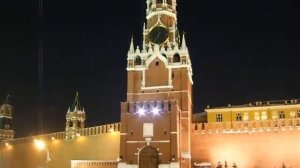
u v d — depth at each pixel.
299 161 85.31
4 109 142.00
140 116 82.94
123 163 80.88
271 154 87.44
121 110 84.06
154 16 98.00
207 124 92.69
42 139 116.12
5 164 124.00
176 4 102.19
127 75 92.44
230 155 89.62
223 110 98.25
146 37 97.19
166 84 90.50
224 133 91.38
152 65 92.25
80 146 106.88
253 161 88.06
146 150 81.00
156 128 81.69
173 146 79.88
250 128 90.25
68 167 107.06
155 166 79.75
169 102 82.69
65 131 113.19
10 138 136.75
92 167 91.06
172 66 91.25
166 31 95.62
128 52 93.69
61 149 110.44
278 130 88.44
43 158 113.62
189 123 89.38
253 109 96.81
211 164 89.81
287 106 95.31
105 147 102.12
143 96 90.50
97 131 104.94
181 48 92.25
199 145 91.69
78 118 116.19
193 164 89.12
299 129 87.25
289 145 86.94
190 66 95.88
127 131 82.69
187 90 89.56
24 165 118.25
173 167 78.56
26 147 119.75
